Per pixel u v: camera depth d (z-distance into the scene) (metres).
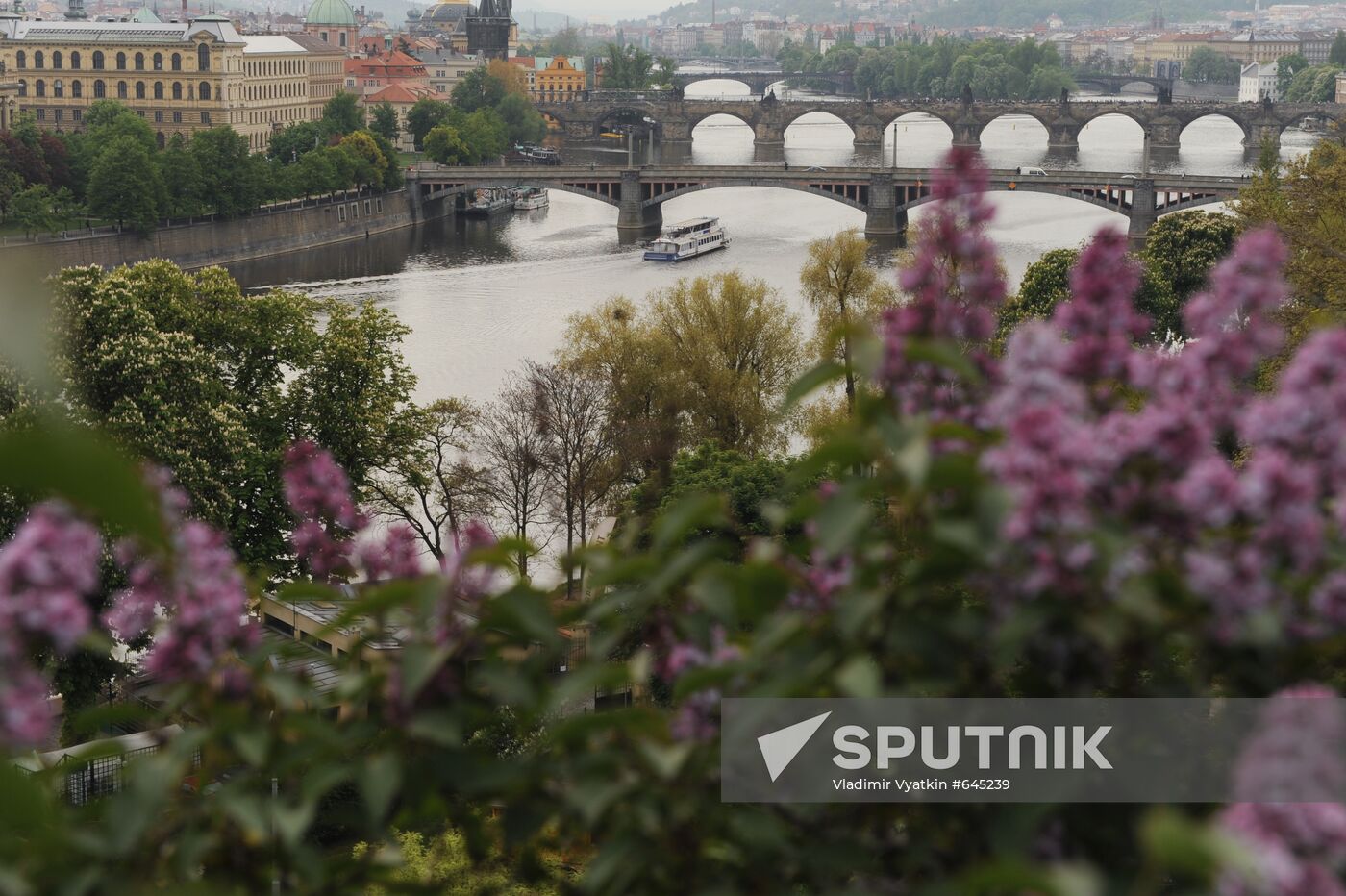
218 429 70.62
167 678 8.85
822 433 9.04
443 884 10.10
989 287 9.61
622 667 9.50
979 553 7.89
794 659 8.78
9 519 48.72
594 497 86.31
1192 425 8.17
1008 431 8.22
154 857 8.63
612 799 9.02
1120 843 9.05
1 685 7.11
